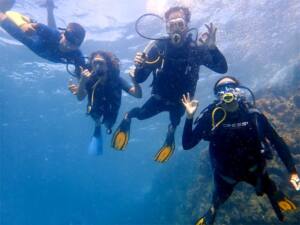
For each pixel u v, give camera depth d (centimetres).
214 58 590
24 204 11219
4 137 4531
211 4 2006
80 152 5609
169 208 2312
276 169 1159
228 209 1225
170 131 647
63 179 8312
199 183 1686
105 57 657
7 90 3109
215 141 492
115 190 10475
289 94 1583
